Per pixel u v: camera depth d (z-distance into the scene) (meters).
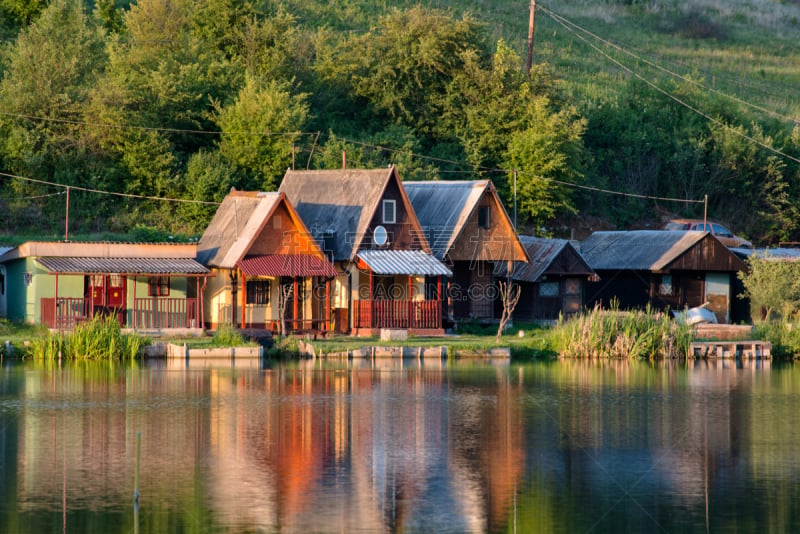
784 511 51.91
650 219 169.62
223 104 152.12
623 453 62.94
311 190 116.12
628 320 104.50
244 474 56.75
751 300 121.19
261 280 108.69
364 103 169.62
